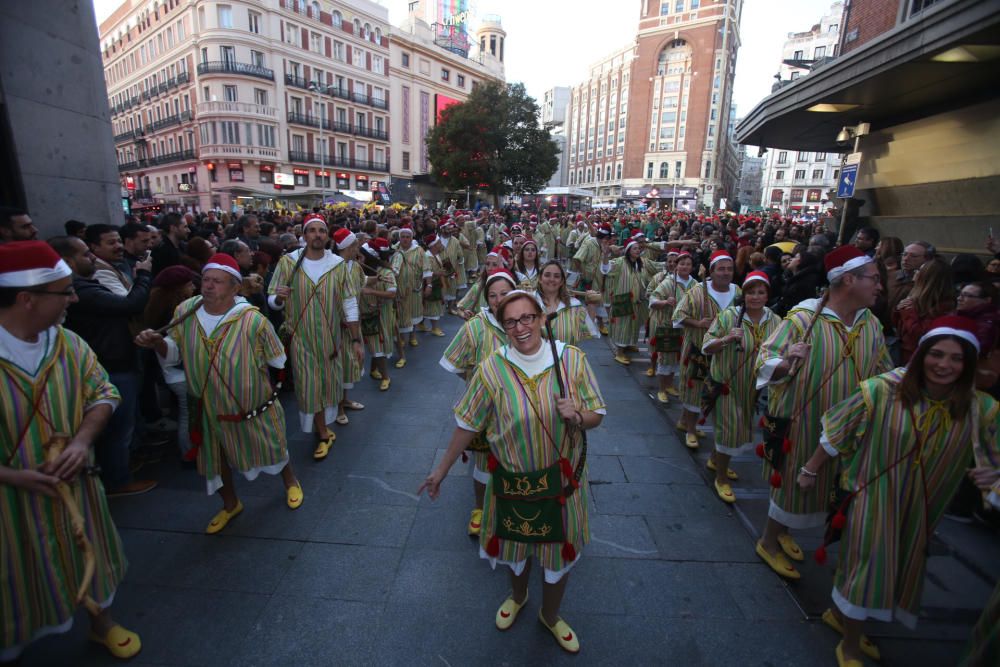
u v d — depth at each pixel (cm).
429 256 792
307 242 404
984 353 294
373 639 240
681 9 6450
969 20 562
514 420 204
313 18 3853
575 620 254
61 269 192
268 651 232
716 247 891
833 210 1466
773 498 287
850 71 796
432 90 5078
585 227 1334
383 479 384
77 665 224
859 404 218
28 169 478
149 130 4259
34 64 482
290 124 3784
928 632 251
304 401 399
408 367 662
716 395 361
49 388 197
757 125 1196
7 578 190
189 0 3450
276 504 349
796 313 279
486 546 230
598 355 729
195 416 300
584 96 8581
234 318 297
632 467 411
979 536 331
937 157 1004
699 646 240
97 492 219
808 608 265
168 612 254
